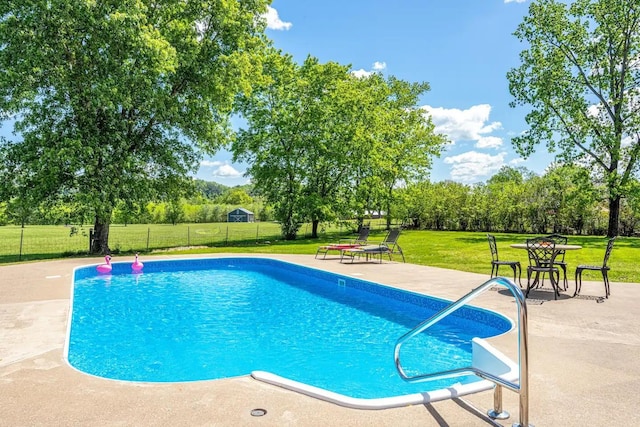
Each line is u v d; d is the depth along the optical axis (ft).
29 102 52.08
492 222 107.24
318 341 21.83
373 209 107.04
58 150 49.98
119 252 59.62
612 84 84.07
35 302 25.03
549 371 13.57
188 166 65.62
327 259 48.26
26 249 77.87
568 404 11.01
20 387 12.20
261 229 140.46
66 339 17.37
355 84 96.27
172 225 179.52
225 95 61.98
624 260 46.16
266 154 83.82
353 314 27.73
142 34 50.21
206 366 18.24
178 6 58.54
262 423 9.86
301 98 84.79
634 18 80.48
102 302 31.55
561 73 85.71
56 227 175.73
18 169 53.67
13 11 49.11
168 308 29.53
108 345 21.22
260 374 12.90
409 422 9.90
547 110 85.97
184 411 10.53
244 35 64.49
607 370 13.67
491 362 11.62
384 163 94.53
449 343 21.25
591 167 84.12
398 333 23.35
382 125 96.53
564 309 22.71
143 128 61.21
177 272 46.44
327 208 83.20
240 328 24.39
